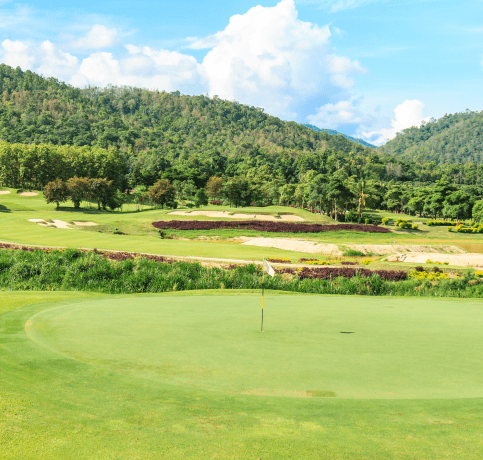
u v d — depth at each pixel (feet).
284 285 71.41
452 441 11.54
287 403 14.14
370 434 11.92
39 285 65.16
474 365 19.06
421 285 73.61
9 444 11.03
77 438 11.51
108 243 128.67
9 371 17.19
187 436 11.74
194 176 582.35
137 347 21.45
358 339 24.27
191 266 76.95
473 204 327.06
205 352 20.59
